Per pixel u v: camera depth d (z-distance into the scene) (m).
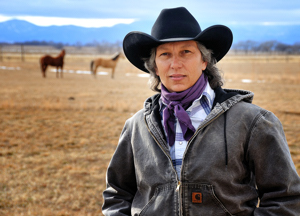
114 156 1.65
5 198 4.49
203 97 1.45
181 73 1.42
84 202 4.45
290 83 18.02
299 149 6.14
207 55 1.50
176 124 1.44
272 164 1.31
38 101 12.00
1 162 5.82
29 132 7.80
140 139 1.53
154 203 1.41
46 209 4.17
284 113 9.57
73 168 5.56
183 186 1.34
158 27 1.47
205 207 1.32
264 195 1.35
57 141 7.10
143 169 1.48
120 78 22.27
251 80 19.62
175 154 1.40
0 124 8.53
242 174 1.37
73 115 9.72
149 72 1.72
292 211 1.29
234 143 1.32
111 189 1.65
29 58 49.19
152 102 1.58
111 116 9.55
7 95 13.39
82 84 17.94
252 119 1.36
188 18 1.47
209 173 1.31
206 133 1.35
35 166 5.69
